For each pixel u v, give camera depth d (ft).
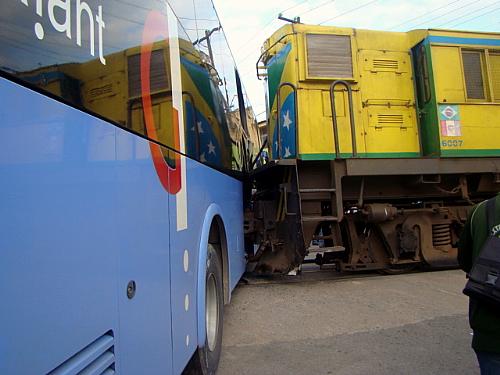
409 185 22.53
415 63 22.82
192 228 9.26
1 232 3.12
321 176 21.16
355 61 21.89
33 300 3.44
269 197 23.08
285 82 21.29
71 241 4.04
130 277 5.45
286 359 11.73
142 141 6.18
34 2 3.74
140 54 6.45
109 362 4.70
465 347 12.30
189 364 9.68
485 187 23.58
